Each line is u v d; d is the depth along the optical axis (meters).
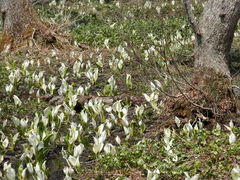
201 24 8.20
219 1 8.10
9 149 7.22
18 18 11.81
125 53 10.67
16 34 11.81
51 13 16.11
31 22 11.88
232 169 6.12
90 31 13.41
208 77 7.68
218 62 8.09
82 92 8.60
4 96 8.95
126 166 6.71
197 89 7.55
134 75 9.94
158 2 16.80
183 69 8.95
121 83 9.66
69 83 9.73
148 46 11.17
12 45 11.74
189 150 6.98
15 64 10.60
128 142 7.37
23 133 7.43
